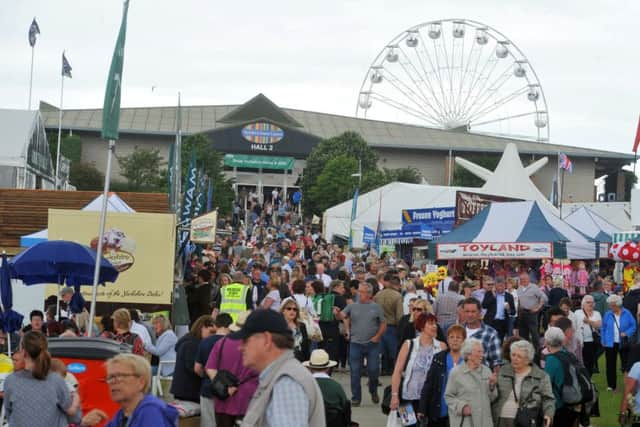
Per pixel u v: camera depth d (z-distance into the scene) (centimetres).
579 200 12638
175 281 1952
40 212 2180
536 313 2027
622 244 2862
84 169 10106
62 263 1420
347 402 881
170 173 2425
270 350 523
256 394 526
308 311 1806
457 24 10494
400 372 1052
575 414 1051
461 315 1135
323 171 9225
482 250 2675
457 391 932
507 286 2125
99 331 1631
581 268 2972
